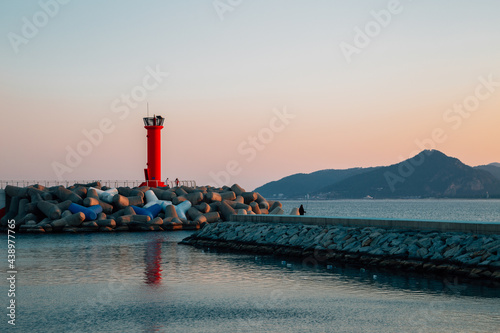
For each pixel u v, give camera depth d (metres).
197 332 18.92
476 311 20.62
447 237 30.20
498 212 170.62
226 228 49.19
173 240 53.69
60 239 55.22
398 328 18.89
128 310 22.14
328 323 19.75
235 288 26.45
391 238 33.00
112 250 44.09
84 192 72.38
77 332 19.05
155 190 74.94
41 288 27.02
